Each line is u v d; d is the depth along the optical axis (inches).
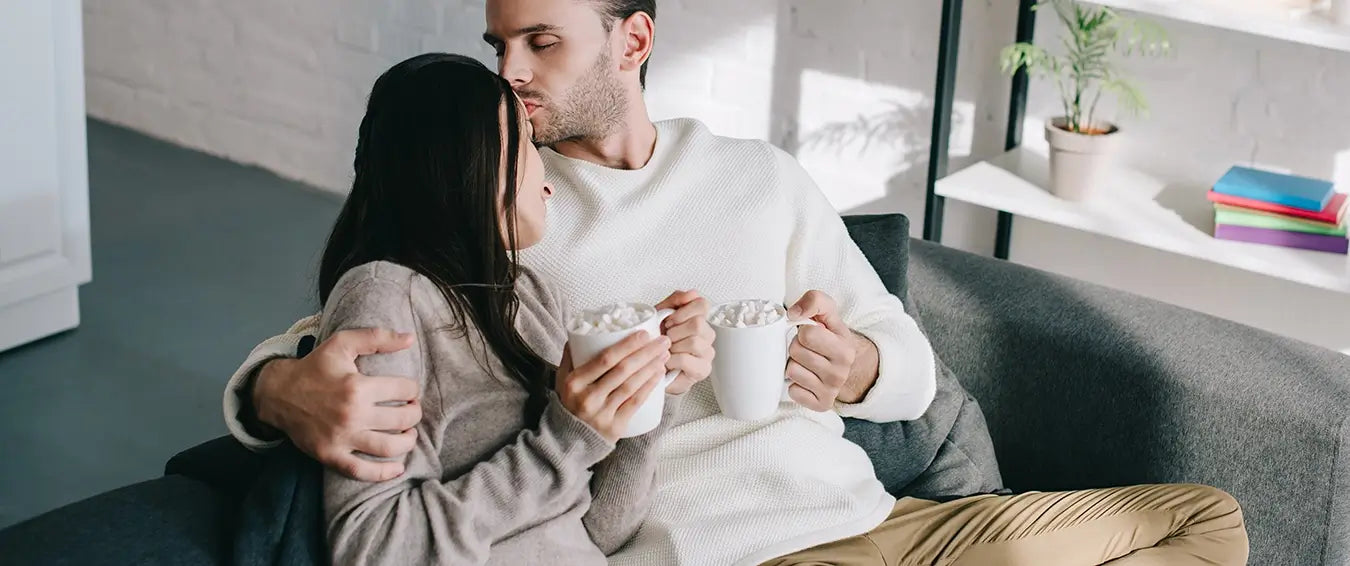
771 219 66.7
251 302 128.0
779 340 53.8
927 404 67.6
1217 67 99.5
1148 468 71.9
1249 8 87.8
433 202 50.3
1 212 112.4
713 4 122.0
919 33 112.3
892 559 63.5
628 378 48.8
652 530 59.3
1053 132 96.7
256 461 54.4
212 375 115.3
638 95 65.6
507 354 52.1
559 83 63.1
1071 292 77.4
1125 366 71.7
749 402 54.3
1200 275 105.6
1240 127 100.0
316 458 48.3
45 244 116.6
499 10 62.6
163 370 115.9
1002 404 75.8
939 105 101.1
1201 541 65.5
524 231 54.8
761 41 120.7
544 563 51.5
